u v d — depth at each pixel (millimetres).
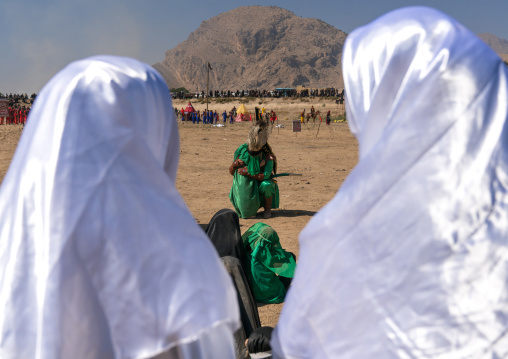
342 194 1531
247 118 54812
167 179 1626
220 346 1593
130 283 1496
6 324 1507
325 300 1528
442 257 1396
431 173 1420
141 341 1494
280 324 1671
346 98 1720
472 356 1367
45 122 1600
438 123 1431
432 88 1450
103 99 1600
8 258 1530
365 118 1604
